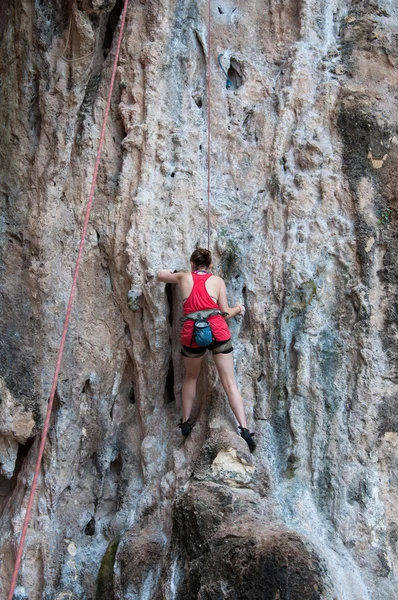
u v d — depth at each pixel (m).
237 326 6.23
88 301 6.62
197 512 5.27
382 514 5.76
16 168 6.71
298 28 7.07
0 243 6.59
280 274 6.24
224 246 6.38
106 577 6.04
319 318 6.14
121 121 6.77
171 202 6.46
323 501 5.81
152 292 6.31
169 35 6.82
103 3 6.31
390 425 5.96
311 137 6.61
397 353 6.07
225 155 6.79
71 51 6.63
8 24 6.81
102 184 6.70
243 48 7.09
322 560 5.09
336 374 6.05
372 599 5.41
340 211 6.41
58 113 6.65
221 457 5.61
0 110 6.82
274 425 5.99
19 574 6.04
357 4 7.28
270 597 4.77
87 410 6.54
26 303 6.49
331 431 5.94
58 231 6.60
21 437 6.26
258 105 6.90
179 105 6.75
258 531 5.08
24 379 6.34
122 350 6.62
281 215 6.46
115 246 6.51
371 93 6.72
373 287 6.20
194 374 5.91
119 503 6.40
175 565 5.28
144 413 6.49
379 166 6.46
